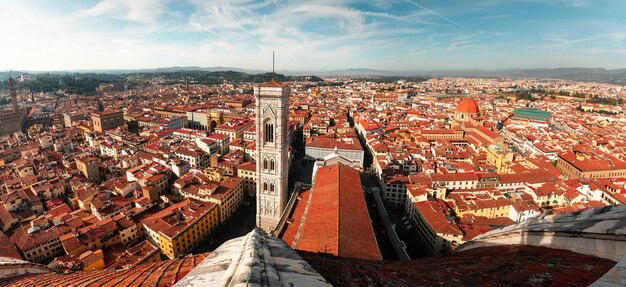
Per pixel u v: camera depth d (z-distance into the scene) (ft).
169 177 515.91
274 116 318.04
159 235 365.40
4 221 380.58
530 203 401.29
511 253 67.77
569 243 60.95
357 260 75.56
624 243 49.32
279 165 333.01
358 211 237.86
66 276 78.28
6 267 99.66
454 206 408.67
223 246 50.62
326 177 312.09
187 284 34.50
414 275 56.13
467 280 52.60
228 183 477.77
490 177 495.00
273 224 353.51
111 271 67.36
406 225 420.77
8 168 555.69
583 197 425.28
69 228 363.97
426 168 541.75
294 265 39.34
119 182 474.49
